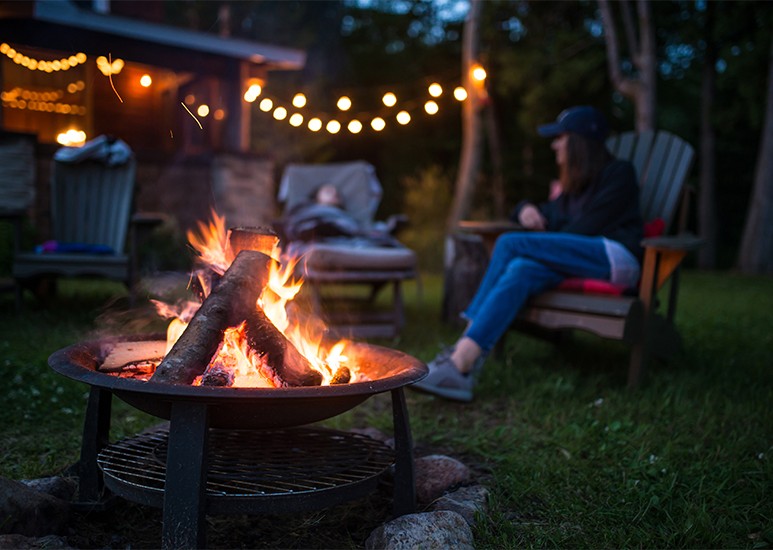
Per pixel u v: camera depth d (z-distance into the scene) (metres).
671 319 3.68
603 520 2.04
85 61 10.93
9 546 1.61
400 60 18.14
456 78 17.89
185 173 9.42
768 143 11.91
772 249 11.84
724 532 1.96
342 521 2.06
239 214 9.88
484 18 15.39
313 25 18.38
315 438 2.23
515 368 3.77
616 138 4.29
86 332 4.35
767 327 5.39
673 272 3.66
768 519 2.02
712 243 13.70
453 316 5.19
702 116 13.92
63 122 11.00
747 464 2.41
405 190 16.80
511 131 17.70
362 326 4.66
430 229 11.34
